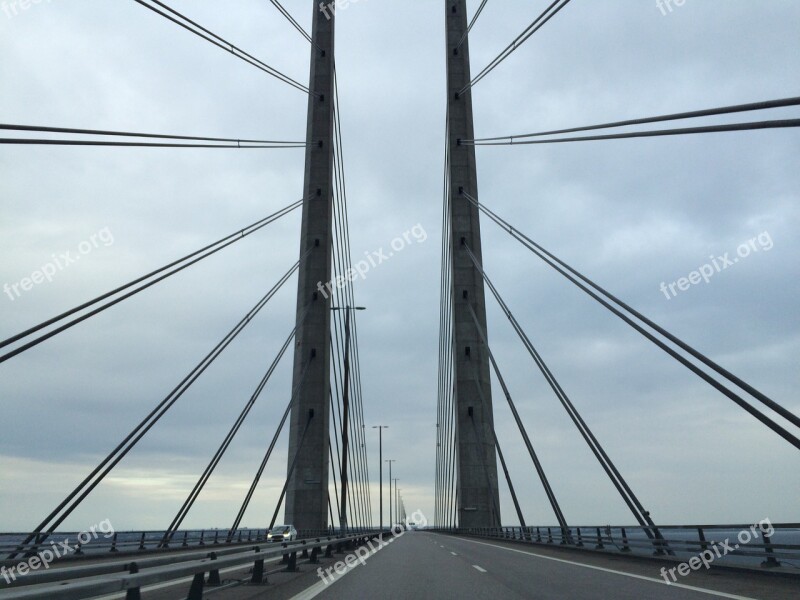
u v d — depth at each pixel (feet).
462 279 213.46
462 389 204.03
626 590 38.78
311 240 224.33
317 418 206.39
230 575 54.34
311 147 232.94
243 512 148.36
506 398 150.51
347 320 187.83
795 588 39.68
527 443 136.87
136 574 21.61
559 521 113.60
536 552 88.58
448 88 233.76
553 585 42.19
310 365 211.82
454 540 154.51
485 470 195.31
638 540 69.56
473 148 227.61
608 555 76.02
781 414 49.06
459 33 238.68
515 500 149.38
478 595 36.73
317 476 199.82
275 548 48.24
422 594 37.45
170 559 30.66
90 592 17.80
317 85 240.94
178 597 36.86
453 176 223.10
